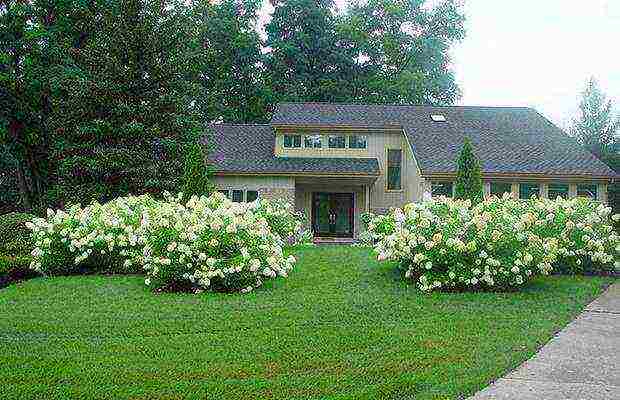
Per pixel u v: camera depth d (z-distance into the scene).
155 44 21.11
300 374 5.36
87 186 20.08
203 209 10.59
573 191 24.59
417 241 9.84
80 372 5.37
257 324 7.27
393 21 45.62
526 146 26.19
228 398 4.78
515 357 5.89
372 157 27.78
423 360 5.78
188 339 6.54
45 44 22.47
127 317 7.65
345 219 28.02
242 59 40.75
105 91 20.27
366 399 4.74
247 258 9.59
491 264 9.52
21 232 15.73
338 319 7.57
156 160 20.61
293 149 27.59
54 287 10.16
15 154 23.67
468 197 19.47
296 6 41.94
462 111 29.81
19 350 6.09
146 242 10.71
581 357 6.00
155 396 4.80
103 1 22.39
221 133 29.47
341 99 40.50
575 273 11.95
